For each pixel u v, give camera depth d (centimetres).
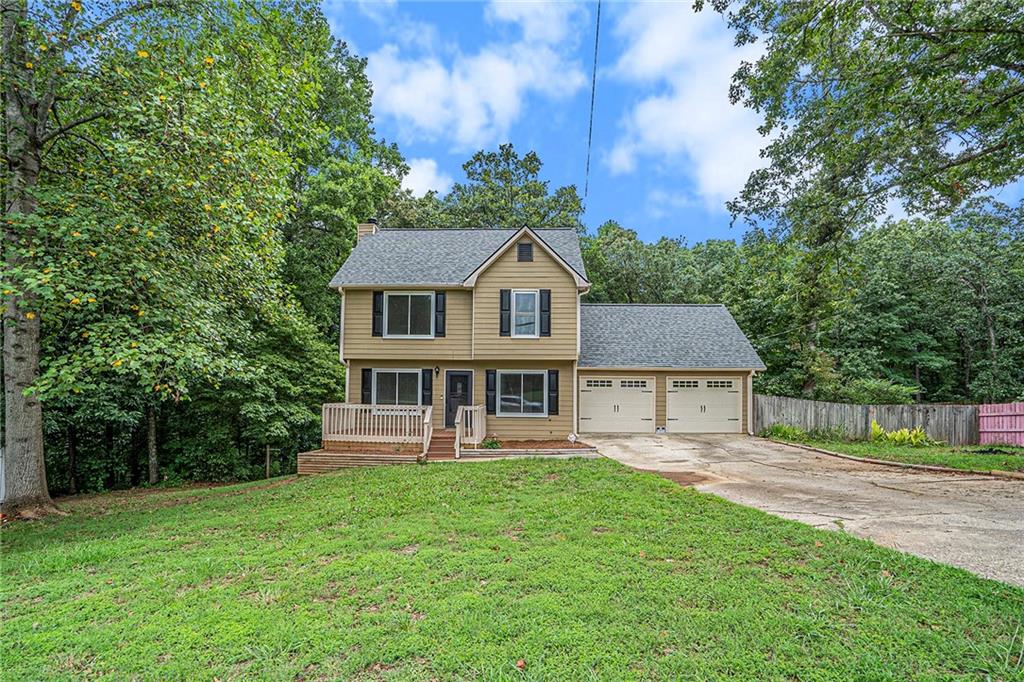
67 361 811
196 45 958
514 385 1691
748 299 2611
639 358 1838
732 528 668
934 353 2767
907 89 1045
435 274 1698
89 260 829
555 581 500
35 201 880
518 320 1648
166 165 866
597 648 375
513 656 366
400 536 667
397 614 435
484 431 1628
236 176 952
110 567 587
